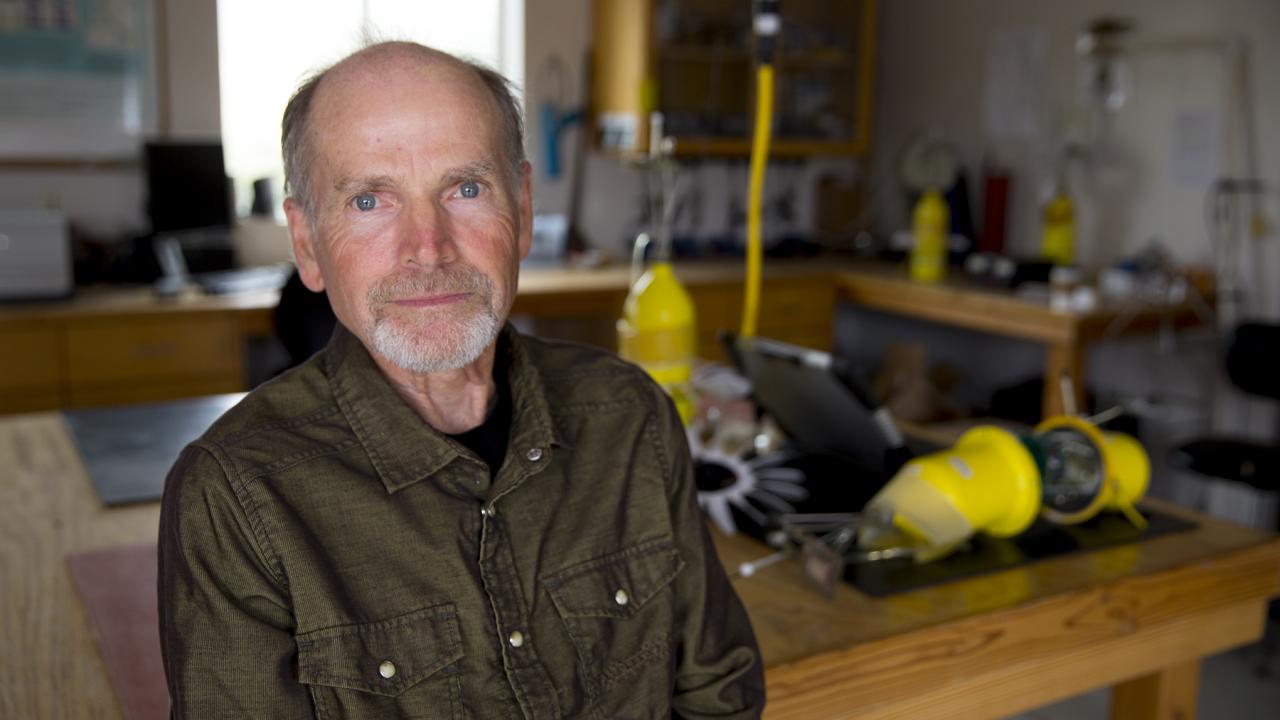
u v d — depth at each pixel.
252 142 4.19
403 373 1.09
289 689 0.94
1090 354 4.38
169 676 0.94
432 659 0.99
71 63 3.81
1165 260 3.94
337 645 0.96
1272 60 3.73
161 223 3.80
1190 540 1.62
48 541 1.56
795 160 5.18
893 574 1.46
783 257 4.94
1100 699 2.98
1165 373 4.11
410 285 1.01
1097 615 1.45
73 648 1.26
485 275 1.04
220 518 0.95
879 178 5.34
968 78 4.85
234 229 4.07
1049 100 4.51
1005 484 1.51
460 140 1.01
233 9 4.06
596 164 4.73
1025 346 4.69
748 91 4.75
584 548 1.09
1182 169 4.04
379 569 0.99
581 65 4.64
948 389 4.74
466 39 4.52
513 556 1.05
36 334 3.31
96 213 3.93
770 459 1.89
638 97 4.36
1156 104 4.11
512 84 1.10
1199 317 3.74
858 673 1.28
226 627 0.93
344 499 1.00
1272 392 3.24
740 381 2.22
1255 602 1.64
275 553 0.95
